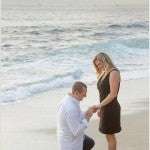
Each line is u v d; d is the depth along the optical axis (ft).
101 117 20.04
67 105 17.26
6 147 24.04
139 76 49.44
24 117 30.96
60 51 66.28
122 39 78.38
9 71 50.90
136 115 31.27
